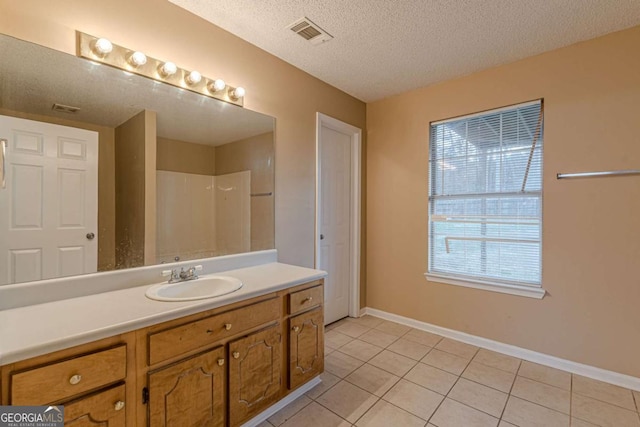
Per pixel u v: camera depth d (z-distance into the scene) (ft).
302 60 8.02
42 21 4.46
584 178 7.02
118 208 5.26
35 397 3.09
